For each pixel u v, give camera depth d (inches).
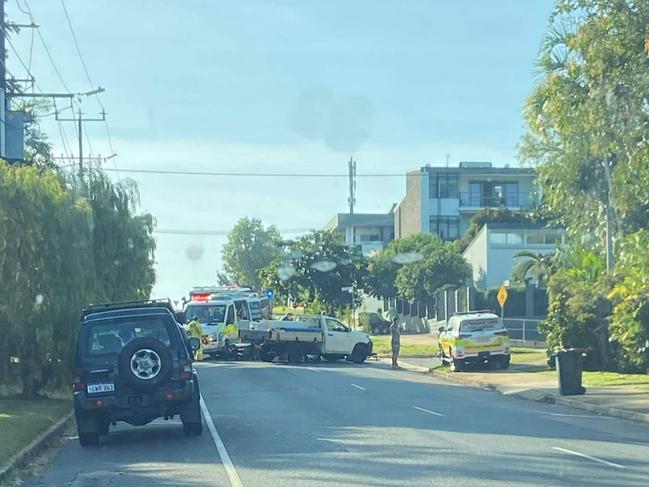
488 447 564.4
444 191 3174.2
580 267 1316.4
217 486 448.1
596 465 493.0
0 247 868.0
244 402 881.5
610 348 1200.2
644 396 882.8
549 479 448.5
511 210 3038.9
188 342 649.6
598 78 751.7
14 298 879.7
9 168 912.3
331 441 597.6
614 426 695.7
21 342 896.3
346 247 2369.6
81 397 605.0
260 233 4517.7
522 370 1286.9
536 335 1878.7
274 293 2367.1
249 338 1658.5
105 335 617.0
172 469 506.6
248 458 534.9
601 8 743.7
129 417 613.9
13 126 1363.2
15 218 874.8
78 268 923.4
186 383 613.3
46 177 966.4
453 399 924.0
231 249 4498.0
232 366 1503.4
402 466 492.7
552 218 2023.9
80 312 917.2
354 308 2480.3
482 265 2362.2
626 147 776.9
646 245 975.6
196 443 610.2
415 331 2620.6
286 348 1616.6
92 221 989.2
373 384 1109.7
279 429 669.9
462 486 431.5
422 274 2420.0
